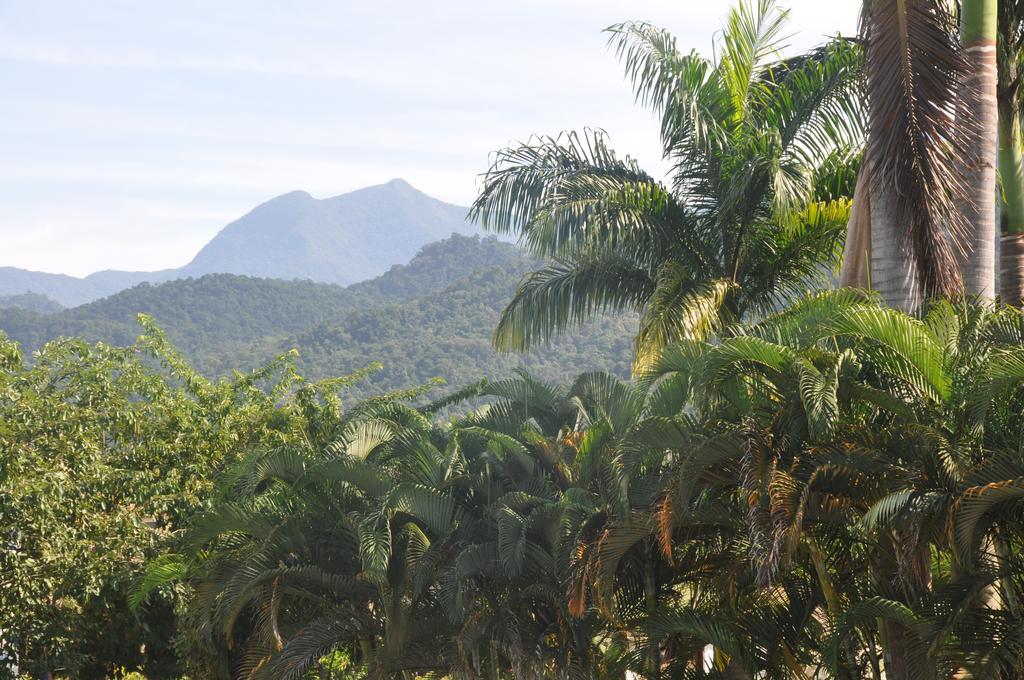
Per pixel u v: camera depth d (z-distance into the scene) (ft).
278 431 60.70
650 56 46.32
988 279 32.68
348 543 42.01
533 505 39.14
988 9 32.86
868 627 32.73
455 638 38.65
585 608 34.22
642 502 33.50
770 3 46.19
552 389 44.24
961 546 23.75
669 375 32.22
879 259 32.30
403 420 44.83
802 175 41.06
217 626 46.09
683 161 47.26
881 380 27.63
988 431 25.50
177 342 433.48
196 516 41.70
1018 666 24.50
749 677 31.42
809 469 26.50
